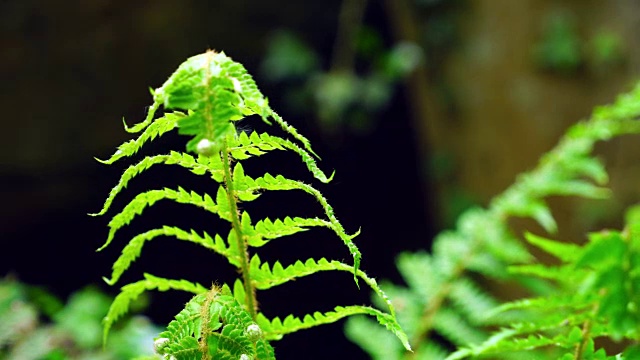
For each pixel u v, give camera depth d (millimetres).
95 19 7812
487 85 7051
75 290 8391
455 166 7344
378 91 7371
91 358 2020
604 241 891
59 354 1890
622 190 5793
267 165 2166
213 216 5109
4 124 7793
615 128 2223
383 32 7988
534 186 2246
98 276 8414
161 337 756
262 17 8086
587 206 5832
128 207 804
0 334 1847
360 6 7504
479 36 7141
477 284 5273
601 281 877
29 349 1843
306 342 5805
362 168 8664
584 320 983
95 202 8328
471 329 1918
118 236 5219
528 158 6785
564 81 6656
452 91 7352
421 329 1911
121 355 2104
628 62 6438
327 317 877
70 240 8445
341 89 7371
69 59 7867
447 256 2088
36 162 7938
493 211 2221
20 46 7703
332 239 4305
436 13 7445
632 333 878
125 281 5316
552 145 6680
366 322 1925
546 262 5410
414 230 8867
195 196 833
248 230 836
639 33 6422
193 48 8094
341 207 8828
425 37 7516
